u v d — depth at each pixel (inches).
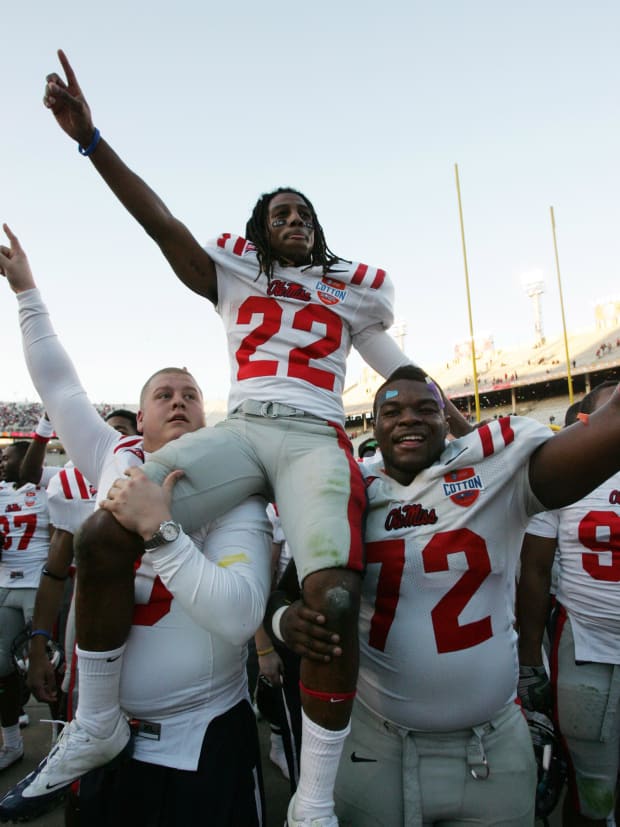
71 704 93.2
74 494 128.5
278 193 90.9
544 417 1140.5
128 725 71.3
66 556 128.7
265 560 75.0
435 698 72.2
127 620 66.9
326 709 63.2
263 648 118.8
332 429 80.0
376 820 73.5
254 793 76.3
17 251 95.0
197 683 73.2
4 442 1413.6
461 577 73.1
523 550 110.0
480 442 74.5
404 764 72.9
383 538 76.3
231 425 80.1
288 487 73.7
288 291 87.2
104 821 70.9
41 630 125.7
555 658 108.0
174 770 70.5
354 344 97.0
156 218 82.7
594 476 67.9
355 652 63.9
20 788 64.8
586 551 104.5
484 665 72.6
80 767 66.3
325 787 64.1
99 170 80.2
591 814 101.4
